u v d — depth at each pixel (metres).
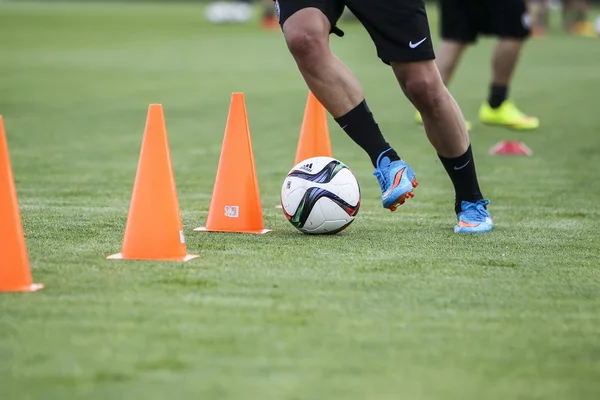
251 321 9.79
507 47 27.72
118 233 14.20
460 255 13.02
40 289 10.91
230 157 14.60
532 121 28.84
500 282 11.55
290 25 13.70
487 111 28.84
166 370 8.39
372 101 36.75
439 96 14.00
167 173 12.52
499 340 9.31
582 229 15.19
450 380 8.23
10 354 8.77
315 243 13.69
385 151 13.99
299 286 11.17
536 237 14.45
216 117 31.61
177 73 47.50
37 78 43.97
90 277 11.47
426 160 23.41
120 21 94.31
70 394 7.85
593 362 8.73
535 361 8.73
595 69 51.56
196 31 81.50
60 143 25.39
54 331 9.41
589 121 31.16
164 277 11.50
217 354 8.80
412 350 8.98
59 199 17.39
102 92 38.97
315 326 9.65
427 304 10.51
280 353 8.85
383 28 13.50
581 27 84.88
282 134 27.91
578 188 19.59
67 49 61.06
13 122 29.53
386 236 14.33
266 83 43.28
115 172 20.84
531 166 22.55
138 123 29.83
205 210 16.62
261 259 12.55
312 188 14.10
